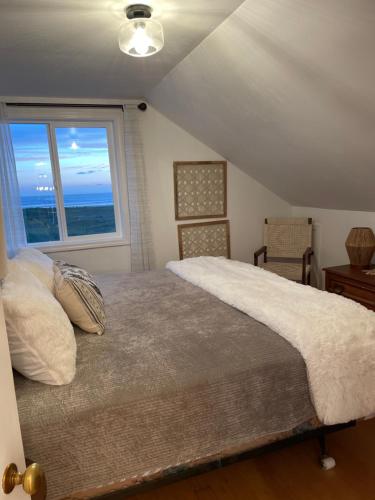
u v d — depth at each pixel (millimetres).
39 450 1150
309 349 1511
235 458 1460
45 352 1309
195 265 2902
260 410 1443
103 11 1730
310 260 3594
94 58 2316
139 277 2814
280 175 3457
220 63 2248
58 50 2154
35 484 604
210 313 2002
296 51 1803
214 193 3834
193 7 1728
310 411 1525
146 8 1690
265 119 2588
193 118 3234
